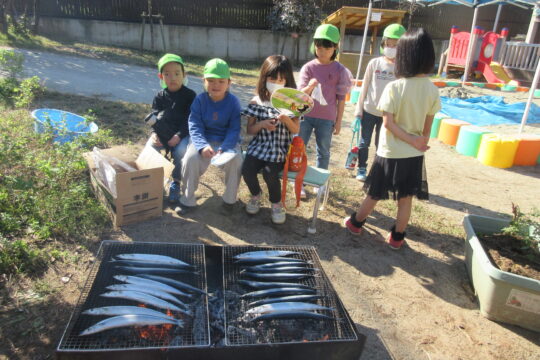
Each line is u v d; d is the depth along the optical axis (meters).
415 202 4.45
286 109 3.23
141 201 3.35
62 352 1.76
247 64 13.91
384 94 3.00
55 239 2.99
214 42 14.68
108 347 1.91
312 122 4.05
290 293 2.45
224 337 2.07
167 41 14.23
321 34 3.68
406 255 3.39
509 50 13.66
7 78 6.52
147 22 13.85
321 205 4.11
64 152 3.80
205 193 4.09
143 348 1.83
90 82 8.08
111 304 2.20
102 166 3.41
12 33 11.12
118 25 13.72
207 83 3.34
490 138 5.84
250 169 3.48
